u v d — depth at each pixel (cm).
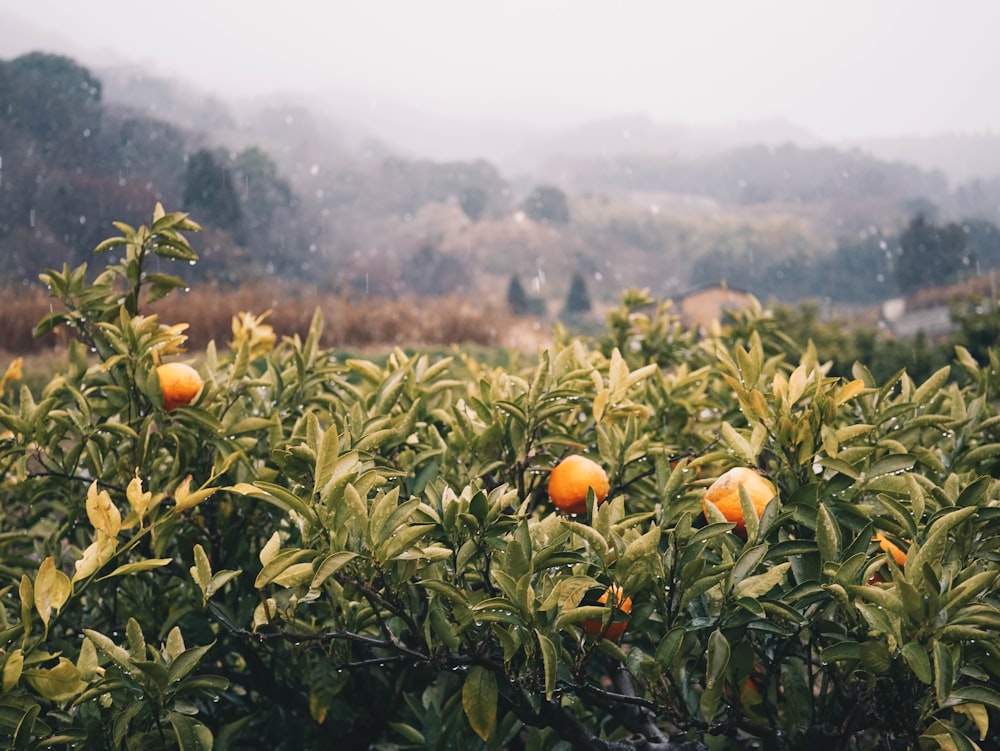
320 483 124
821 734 130
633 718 154
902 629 109
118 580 184
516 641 123
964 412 184
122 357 171
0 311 1556
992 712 152
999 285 4734
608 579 124
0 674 112
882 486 147
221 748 159
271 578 119
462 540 133
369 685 187
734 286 10419
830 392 147
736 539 140
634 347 329
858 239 10981
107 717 126
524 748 180
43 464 173
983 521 128
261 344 249
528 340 1994
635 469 190
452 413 190
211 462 182
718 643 123
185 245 195
